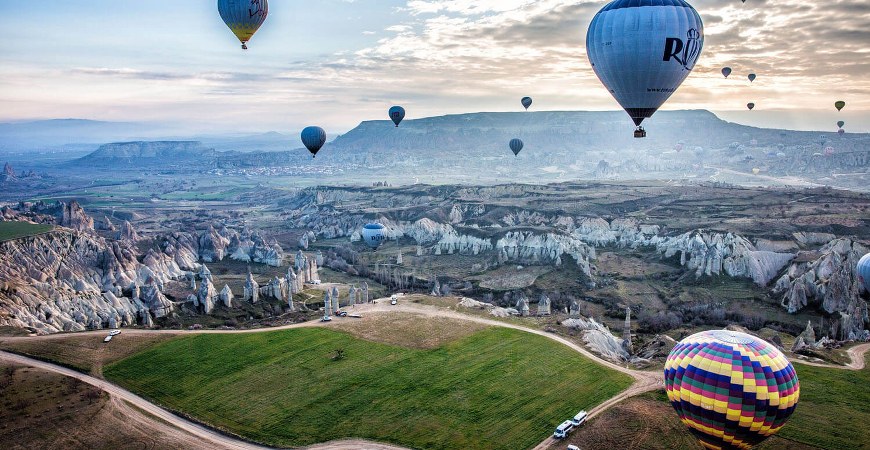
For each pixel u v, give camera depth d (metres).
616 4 88.69
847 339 118.06
